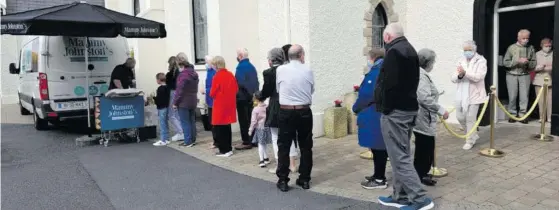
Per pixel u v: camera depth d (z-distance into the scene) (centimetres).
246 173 608
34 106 998
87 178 603
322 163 643
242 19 922
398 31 431
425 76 486
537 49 849
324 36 829
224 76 688
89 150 779
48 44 896
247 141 754
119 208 485
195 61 1062
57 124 1083
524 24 860
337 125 812
